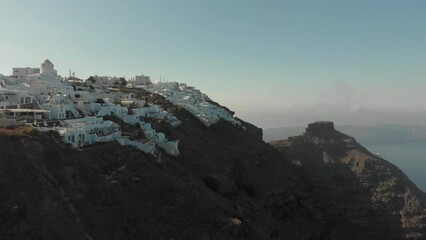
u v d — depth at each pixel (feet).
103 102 388.98
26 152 201.87
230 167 365.81
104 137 266.98
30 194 184.24
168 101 509.76
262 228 291.99
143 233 197.47
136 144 280.51
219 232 229.25
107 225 190.39
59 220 179.32
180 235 211.00
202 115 481.46
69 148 229.66
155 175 248.52
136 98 475.72
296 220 385.50
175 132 375.25
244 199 333.83
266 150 494.18
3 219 172.86
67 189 197.16
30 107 311.27
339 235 444.55
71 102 342.64
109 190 209.56
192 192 255.70
